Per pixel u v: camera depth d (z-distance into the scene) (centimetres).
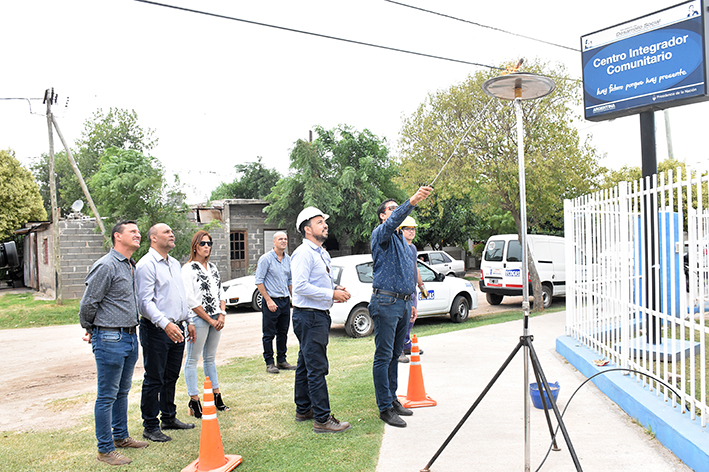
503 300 1694
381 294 454
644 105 615
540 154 1291
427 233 2636
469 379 595
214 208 2136
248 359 786
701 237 366
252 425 459
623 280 520
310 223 454
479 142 1346
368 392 549
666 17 597
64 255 1770
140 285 422
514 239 1436
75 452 411
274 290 683
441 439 410
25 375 772
